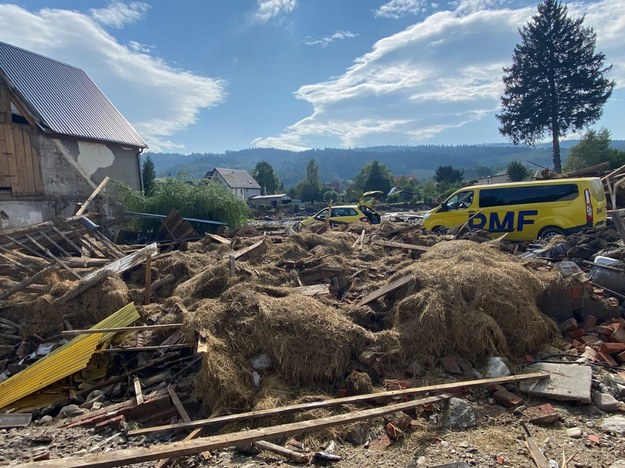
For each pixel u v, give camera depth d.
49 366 5.04
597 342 5.16
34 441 3.89
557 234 10.10
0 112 12.34
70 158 14.20
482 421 3.86
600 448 3.38
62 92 15.65
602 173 15.38
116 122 17.11
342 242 9.70
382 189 68.38
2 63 14.09
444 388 4.18
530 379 4.36
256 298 5.54
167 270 7.85
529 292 5.68
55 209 13.61
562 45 36.50
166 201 14.04
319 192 73.50
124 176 16.72
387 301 6.19
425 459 3.34
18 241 8.88
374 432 3.74
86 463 2.99
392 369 4.84
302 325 4.95
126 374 5.09
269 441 3.67
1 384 4.97
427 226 12.12
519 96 38.91
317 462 3.39
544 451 3.35
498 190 11.08
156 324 5.79
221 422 4.04
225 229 12.33
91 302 6.57
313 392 4.48
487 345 4.91
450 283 5.46
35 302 6.48
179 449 3.20
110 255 9.66
